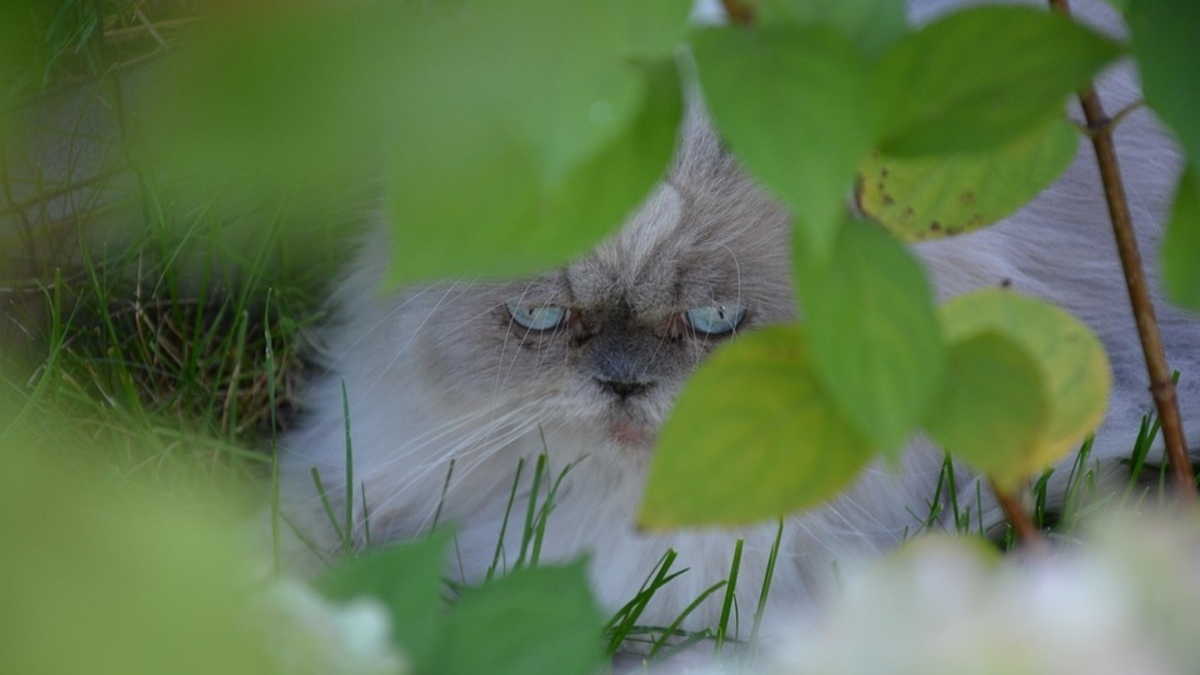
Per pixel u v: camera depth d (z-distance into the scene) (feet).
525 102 1.81
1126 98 3.71
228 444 3.72
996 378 2.54
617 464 3.63
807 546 3.68
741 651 3.54
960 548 2.41
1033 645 2.16
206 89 1.53
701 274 3.48
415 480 3.73
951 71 2.31
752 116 2.04
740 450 2.60
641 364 3.50
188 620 1.55
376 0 1.82
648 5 1.86
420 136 1.96
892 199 2.93
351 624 2.26
